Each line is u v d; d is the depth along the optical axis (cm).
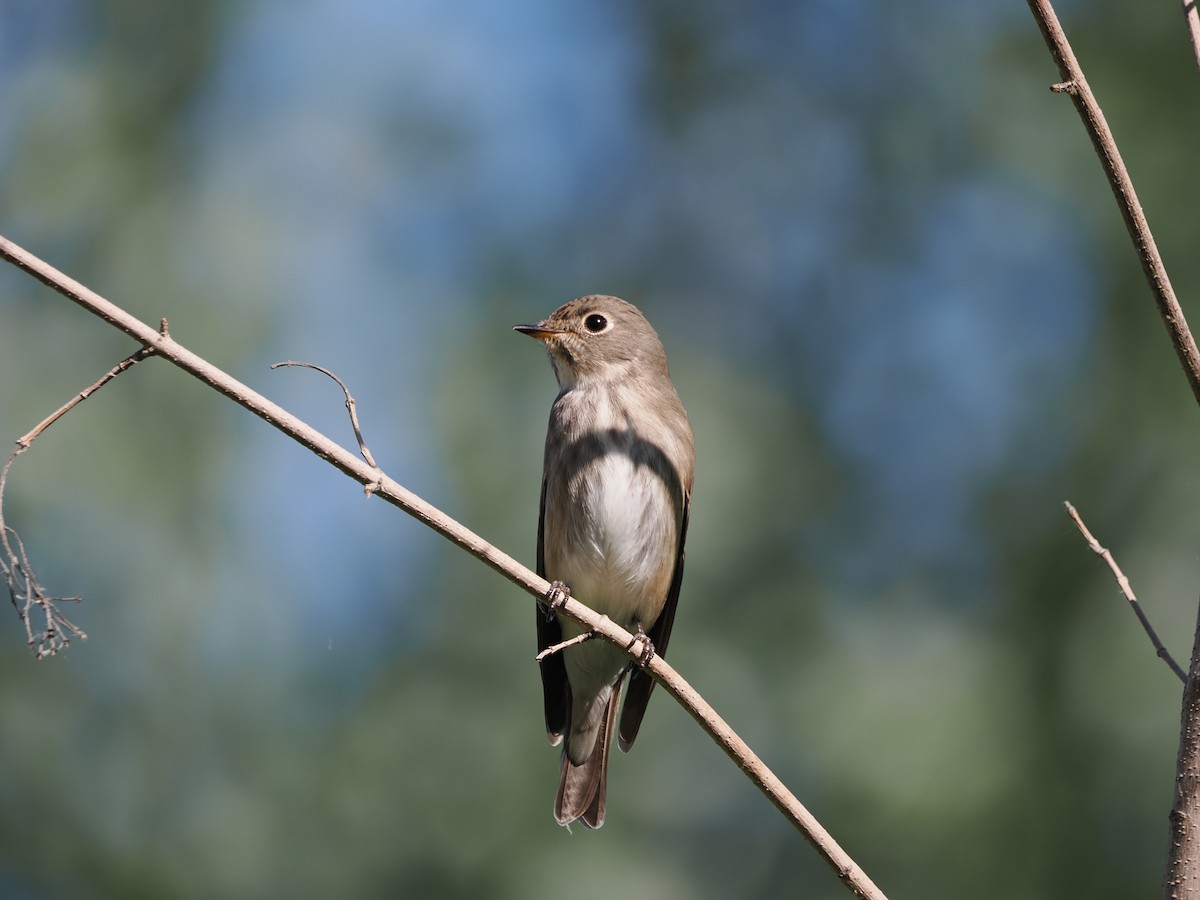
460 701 1261
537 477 1286
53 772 1189
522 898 1221
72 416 1177
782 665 1294
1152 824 1097
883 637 1324
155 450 1183
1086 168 1388
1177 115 1295
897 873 1191
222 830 1206
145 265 1259
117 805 1203
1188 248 1259
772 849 1260
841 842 1215
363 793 1241
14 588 567
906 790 1196
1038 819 1142
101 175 1295
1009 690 1208
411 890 1224
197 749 1204
